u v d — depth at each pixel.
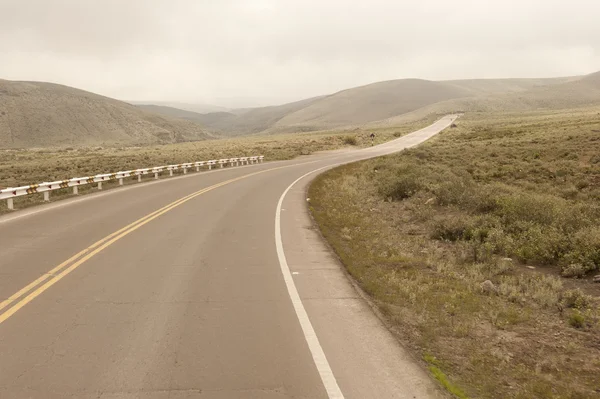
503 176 23.81
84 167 45.25
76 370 4.47
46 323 5.68
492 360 4.93
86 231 11.95
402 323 5.87
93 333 5.37
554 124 66.12
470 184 19.11
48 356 4.77
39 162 64.69
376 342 5.23
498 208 13.41
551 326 5.98
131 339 5.21
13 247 10.04
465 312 6.38
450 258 9.41
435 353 5.07
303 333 5.43
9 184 30.05
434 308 6.49
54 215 14.85
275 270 8.27
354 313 6.15
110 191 22.53
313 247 10.23
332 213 15.30
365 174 27.77
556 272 8.50
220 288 7.16
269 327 5.61
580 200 16.16
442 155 36.59
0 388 4.13
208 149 82.88
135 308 6.23
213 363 4.63
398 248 10.70
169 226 12.64
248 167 40.00
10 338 5.23
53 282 7.41
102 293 6.86
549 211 12.14
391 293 7.09
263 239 11.03
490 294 7.23
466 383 4.42
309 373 4.46
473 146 42.81
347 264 8.75
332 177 28.53
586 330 5.84
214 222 13.32
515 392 4.26
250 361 4.69
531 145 38.25
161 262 8.73
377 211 16.25
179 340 5.18
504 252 9.72
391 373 4.51
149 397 3.99
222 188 23.12
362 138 86.81
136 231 11.90
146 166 44.22
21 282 7.42
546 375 4.62
